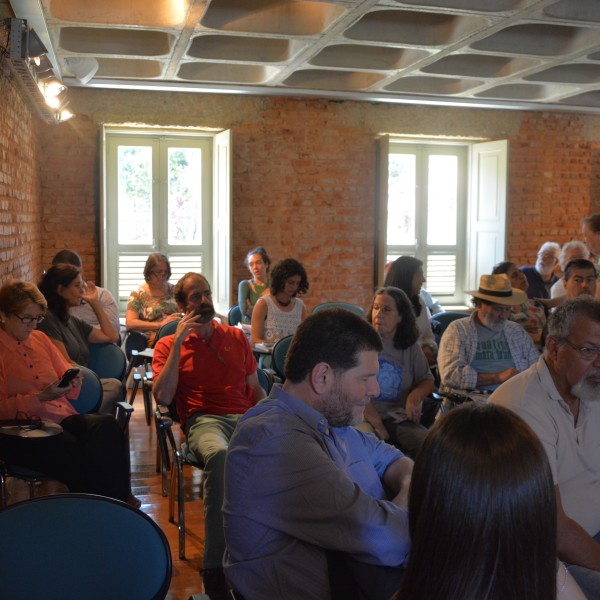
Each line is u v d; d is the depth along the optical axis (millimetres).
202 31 5371
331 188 8359
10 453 3295
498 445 953
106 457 3402
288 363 1828
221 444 3125
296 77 7406
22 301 3439
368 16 5598
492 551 935
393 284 4891
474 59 6871
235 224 8148
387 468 2035
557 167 9023
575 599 1315
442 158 9180
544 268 7039
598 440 2197
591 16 5137
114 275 8367
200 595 1773
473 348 3926
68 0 5008
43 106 5746
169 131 8133
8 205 4977
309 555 1667
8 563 1652
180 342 3533
